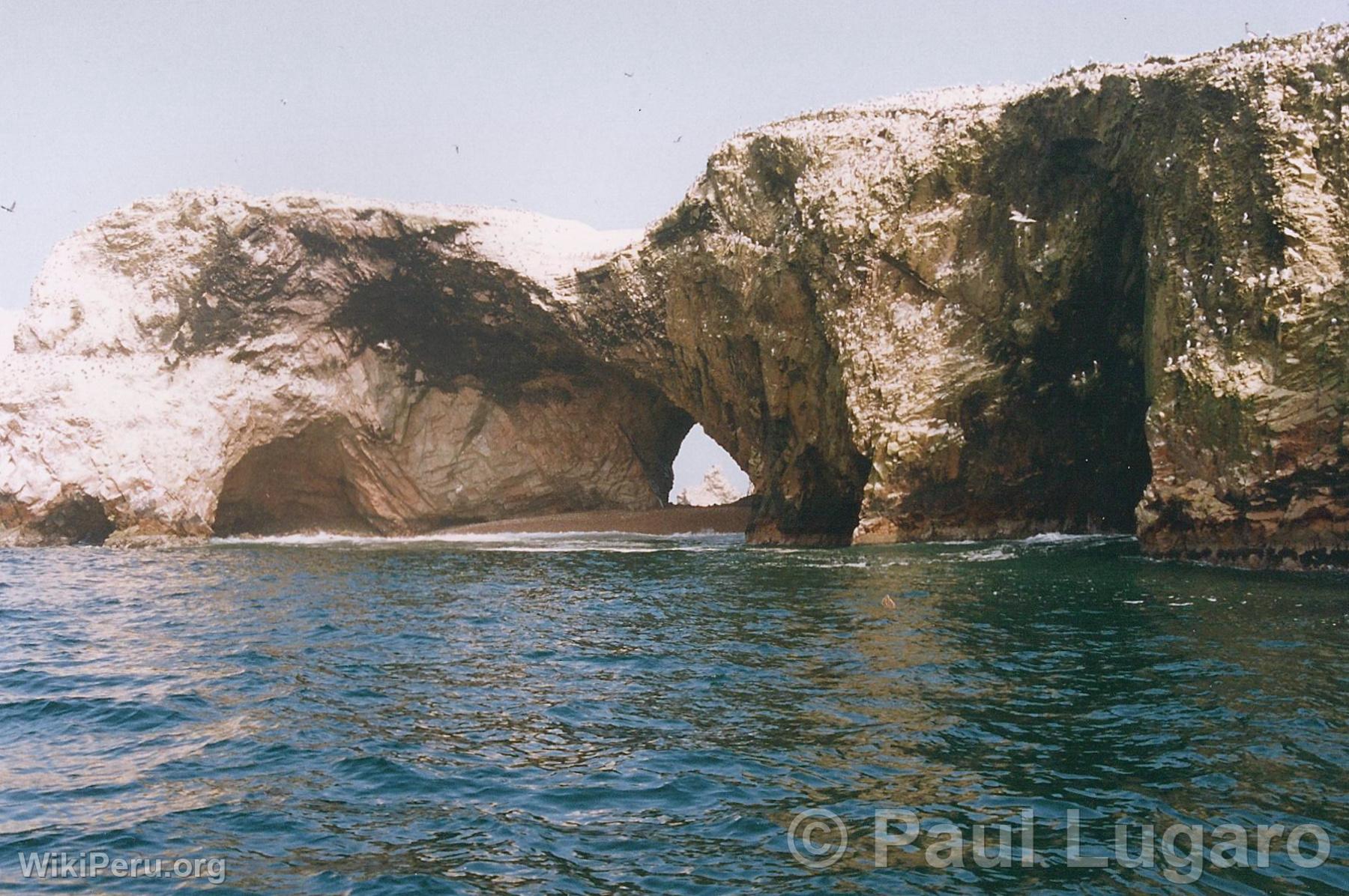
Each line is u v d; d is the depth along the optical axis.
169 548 41.31
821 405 34.56
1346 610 17.03
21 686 14.67
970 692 12.89
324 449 48.75
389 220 45.12
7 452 43.81
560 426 49.22
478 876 8.34
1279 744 10.61
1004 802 9.42
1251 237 22.62
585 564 30.19
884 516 30.86
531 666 15.41
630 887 8.10
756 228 36.22
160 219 47.75
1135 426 28.69
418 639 17.77
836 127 34.50
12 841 9.10
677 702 13.07
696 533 44.94
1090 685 12.98
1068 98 28.55
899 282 32.09
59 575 30.20
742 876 8.22
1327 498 21.14
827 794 9.77
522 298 43.88
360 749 11.39
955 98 33.41
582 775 10.47
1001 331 30.34
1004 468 30.41
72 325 46.69
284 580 27.70
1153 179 25.45
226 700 13.66
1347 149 21.64
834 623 17.89
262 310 47.16
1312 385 21.25
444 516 49.25
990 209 30.80
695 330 39.00
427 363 48.81
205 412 45.84
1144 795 9.48
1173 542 23.83
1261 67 23.00
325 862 8.65
